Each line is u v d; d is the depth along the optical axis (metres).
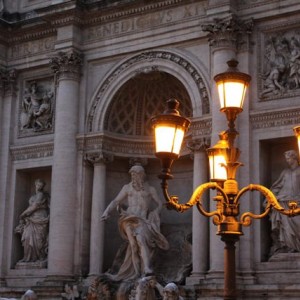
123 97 41.22
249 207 34.53
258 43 36.44
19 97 44.91
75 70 41.56
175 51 38.97
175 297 29.28
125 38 40.72
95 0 42.34
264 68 36.16
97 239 39.25
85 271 39.47
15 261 43.06
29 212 42.94
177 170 41.53
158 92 41.53
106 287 36.53
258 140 35.34
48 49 43.91
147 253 37.06
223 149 20.36
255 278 33.81
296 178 34.12
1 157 44.19
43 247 42.25
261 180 35.19
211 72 37.38
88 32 42.16
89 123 40.97
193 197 19.31
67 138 40.69
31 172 44.66
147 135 41.94
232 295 18.02
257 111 35.44
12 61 45.12
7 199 43.59
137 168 39.09
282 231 34.06
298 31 35.78
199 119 37.06
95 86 41.34
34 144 43.16
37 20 43.66
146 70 39.69
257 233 34.47
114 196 41.56
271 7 36.03
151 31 39.91
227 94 18.80
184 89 40.28
